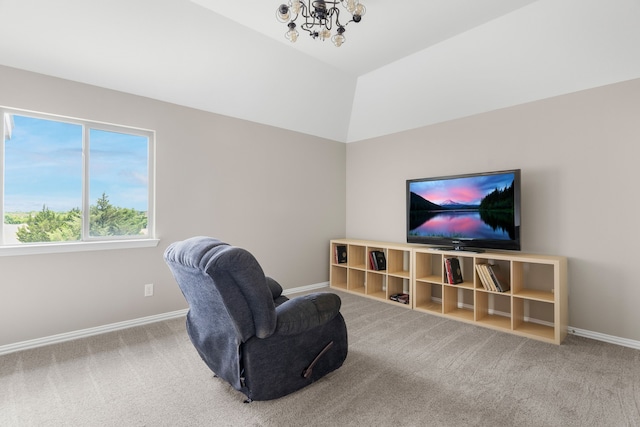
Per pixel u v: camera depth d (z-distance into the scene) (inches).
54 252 104.2
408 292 162.6
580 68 107.6
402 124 165.5
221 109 141.2
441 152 152.5
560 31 102.7
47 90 102.4
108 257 114.7
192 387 78.3
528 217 125.1
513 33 109.7
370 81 156.5
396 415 67.2
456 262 133.7
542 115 121.2
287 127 167.0
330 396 74.3
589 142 110.6
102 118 112.5
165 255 77.7
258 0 99.0
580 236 112.7
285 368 72.4
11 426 63.8
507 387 77.9
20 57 96.2
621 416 66.6
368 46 127.0
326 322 78.4
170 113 128.2
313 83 150.9
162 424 64.7
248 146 152.3
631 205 102.7
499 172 123.7
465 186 133.7
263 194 158.1
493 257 118.9
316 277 181.9
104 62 106.7
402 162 168.9
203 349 80.0
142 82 117.4
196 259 62.3
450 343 104.9
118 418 66.5
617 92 104.9
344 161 195.8
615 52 99.5
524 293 115.3
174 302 130.3
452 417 66.5
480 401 72.2
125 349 99.9
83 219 112.3
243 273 60.8
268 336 68.2
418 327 119.7
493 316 129.6
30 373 84.6
